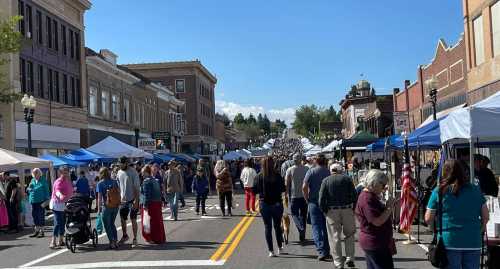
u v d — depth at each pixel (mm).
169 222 19688
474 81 28234
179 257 12320
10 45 25031
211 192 38375
